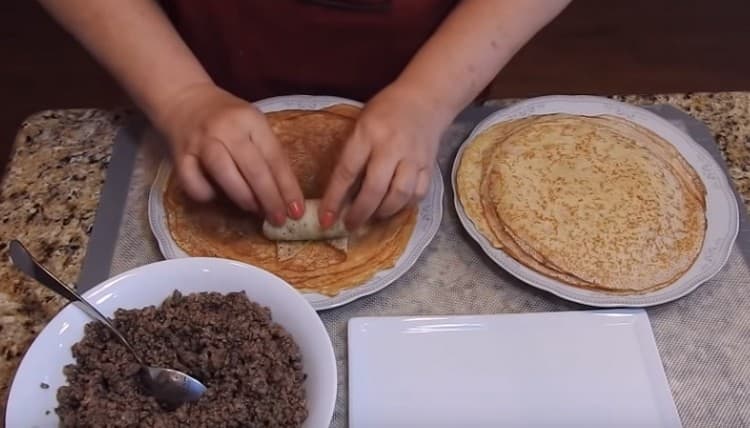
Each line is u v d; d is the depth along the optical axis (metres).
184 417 0.60
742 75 2.21
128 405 0.60
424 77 0.84
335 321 0.77
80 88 2.16
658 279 0.79
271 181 0.76
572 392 0.71
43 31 2.32
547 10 0.91
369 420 0.69
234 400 0.60
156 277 0.69
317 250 0.81
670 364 0.74
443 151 0.93
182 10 1.05
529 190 0.86
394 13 1.00
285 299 0.67
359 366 0.72
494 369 0.72
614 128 0.95
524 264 0.80
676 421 0.69
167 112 0.82
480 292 0.80
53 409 0.62
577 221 0.83
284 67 1.09
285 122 0.94
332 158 0.89
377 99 0.83
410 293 0.79
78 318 0.65
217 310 0.67
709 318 0.77
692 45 2.29
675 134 0.94
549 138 0.93
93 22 0.86
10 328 0.75
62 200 0.87
